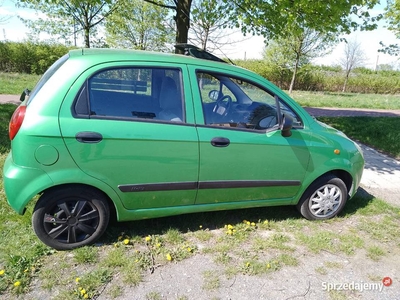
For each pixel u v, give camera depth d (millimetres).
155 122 2510
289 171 3082
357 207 3834
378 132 8320
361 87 27859
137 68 2504
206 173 2746
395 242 3131
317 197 3375
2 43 19297
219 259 2639
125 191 2545
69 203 2492
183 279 2385
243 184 2930
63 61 2457
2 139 5012
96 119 2350
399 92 27875
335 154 3246
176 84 2631
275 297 2285
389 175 5336
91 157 2355
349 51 26438
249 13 6512
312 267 2658
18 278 2215
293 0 5801
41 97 2264
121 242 2744
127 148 2428
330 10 5895
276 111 2977
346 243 3027
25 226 2826
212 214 3381
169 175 2627
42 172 2281
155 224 3094
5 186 2324
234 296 2262
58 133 2242
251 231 3141
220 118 2773
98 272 2344
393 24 12594
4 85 12289
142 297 2182
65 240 2562
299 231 3209
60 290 2162
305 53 20812
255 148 2842
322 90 27469
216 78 2791
